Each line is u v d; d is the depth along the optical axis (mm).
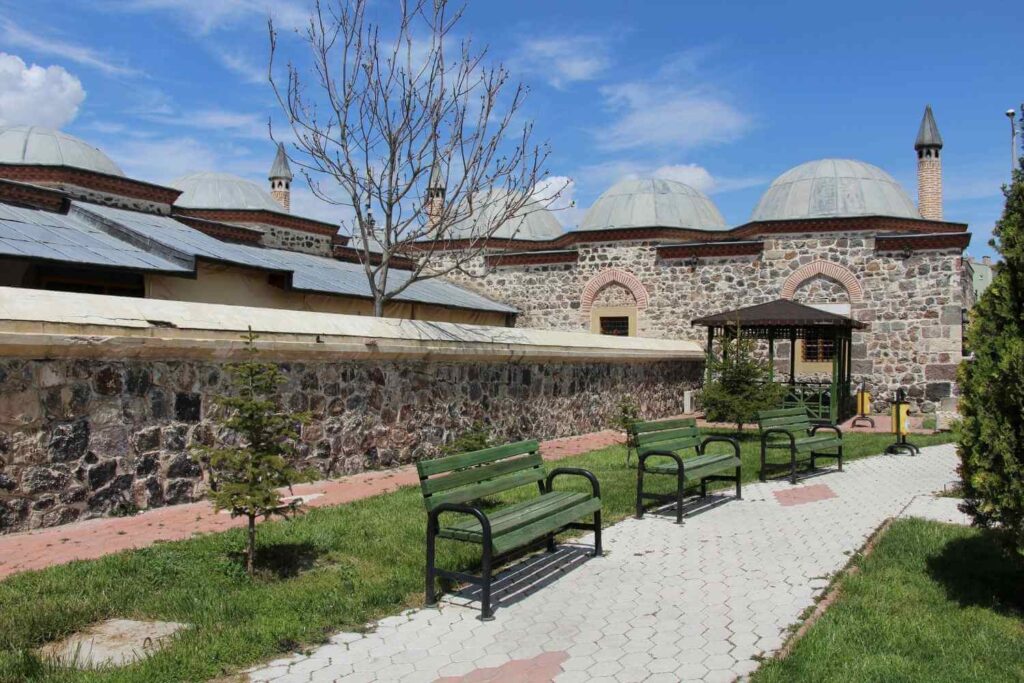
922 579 5438
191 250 13086
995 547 6203
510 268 24438
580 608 4957
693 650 4266
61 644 4199
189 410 7738
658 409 18328
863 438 13609
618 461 10844
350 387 9625
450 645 4344
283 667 3998
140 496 7258
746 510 7852
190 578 5184
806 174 23281
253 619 4527
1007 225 4828
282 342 8516
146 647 4156
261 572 5352
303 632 4398
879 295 19266
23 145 18016
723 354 13906
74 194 15633
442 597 5141
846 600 5016
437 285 22953
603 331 23172
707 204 26094
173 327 7445
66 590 4809
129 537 6223
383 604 4926
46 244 10883
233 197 24297
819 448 10297
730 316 16109
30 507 6422
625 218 24484
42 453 6520
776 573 5680
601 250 23078
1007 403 4617
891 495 8617
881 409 19125
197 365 7824
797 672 3906
